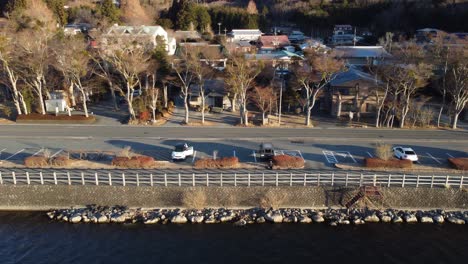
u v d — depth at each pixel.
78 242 31.28
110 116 59.66
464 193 35.34
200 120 57.69
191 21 132.25
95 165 40.31
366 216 34.28
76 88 65.62
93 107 64.44
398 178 36.66
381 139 49.53
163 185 36.12
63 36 71.69
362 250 30.44
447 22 125.12
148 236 32.06
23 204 36.12
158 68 60.84
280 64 71.00
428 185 35.84
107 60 62.03
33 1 107.38
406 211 35.16
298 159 39.88
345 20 151.25
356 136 50.78
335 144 47.50
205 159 40.09
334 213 34.88
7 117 58.28
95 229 32.97
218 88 64.94
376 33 133.88
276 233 32.47
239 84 54.03
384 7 146.75
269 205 35.50
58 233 32.41
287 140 49.03
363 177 36.53
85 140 48.25
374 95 59.50
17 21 83.19
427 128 54.69
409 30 127.19
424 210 35.34
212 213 34.81
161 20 129.62
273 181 36.56
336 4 160.12
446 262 29.08
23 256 29.58
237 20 147.25
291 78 64.75
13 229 32.91
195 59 56.12
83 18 122.44
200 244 31.05
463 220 33.78
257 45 115.50
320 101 67.56
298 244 31.12
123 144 46.94
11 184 36.09
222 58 73.06
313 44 86.62
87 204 36.06
